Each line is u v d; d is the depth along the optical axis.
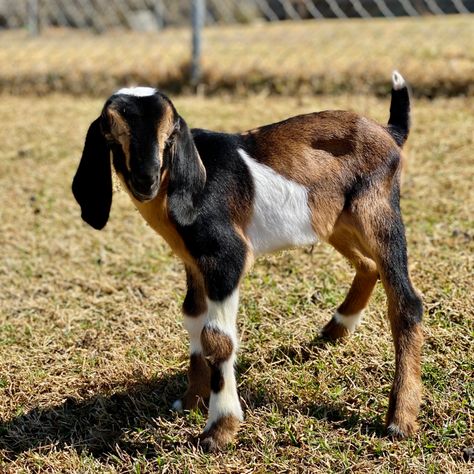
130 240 6.48
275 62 10.12
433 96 9.03
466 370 4.44
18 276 6.06
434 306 5.04
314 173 4.04
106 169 3.82
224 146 3.97
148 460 4.04
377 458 3.91
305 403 4.31
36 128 9.09
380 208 4.09
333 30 11.22
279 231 4.03
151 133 3.50
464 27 10.69
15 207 7.18
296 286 5.46
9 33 13.56
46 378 4.80
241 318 5.11
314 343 4.82
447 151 7.55
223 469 3.90
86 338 5.21
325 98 9.23
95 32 13.70
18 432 4.38
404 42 10.27
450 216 6.30
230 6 14.27
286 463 3.91
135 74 10.54
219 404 3.98
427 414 4.15
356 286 4.67
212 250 3.83
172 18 14.69
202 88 9.97
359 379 4.44
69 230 6.70
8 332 5.30
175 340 5.00
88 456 4.15
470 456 3.85
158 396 4.54
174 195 3.71
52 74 10.87
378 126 4.18
